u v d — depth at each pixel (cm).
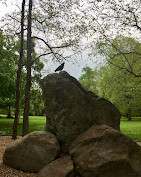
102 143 468
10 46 1317
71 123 575
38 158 514
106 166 427
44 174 462
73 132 568
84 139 502
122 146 448
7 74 1603
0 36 1114
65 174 444
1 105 2012
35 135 553
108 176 425
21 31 1127
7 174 492
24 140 542
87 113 580
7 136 1222
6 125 1911
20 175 490
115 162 425
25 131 1023
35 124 2089
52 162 502
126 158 425
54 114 592
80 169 456
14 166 529
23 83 1762
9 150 543
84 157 466
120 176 421
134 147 444
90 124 574
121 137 460
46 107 611
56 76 615
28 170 513
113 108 608
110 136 468
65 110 581
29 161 517
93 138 484
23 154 525
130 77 1265
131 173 419
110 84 1591
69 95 588
